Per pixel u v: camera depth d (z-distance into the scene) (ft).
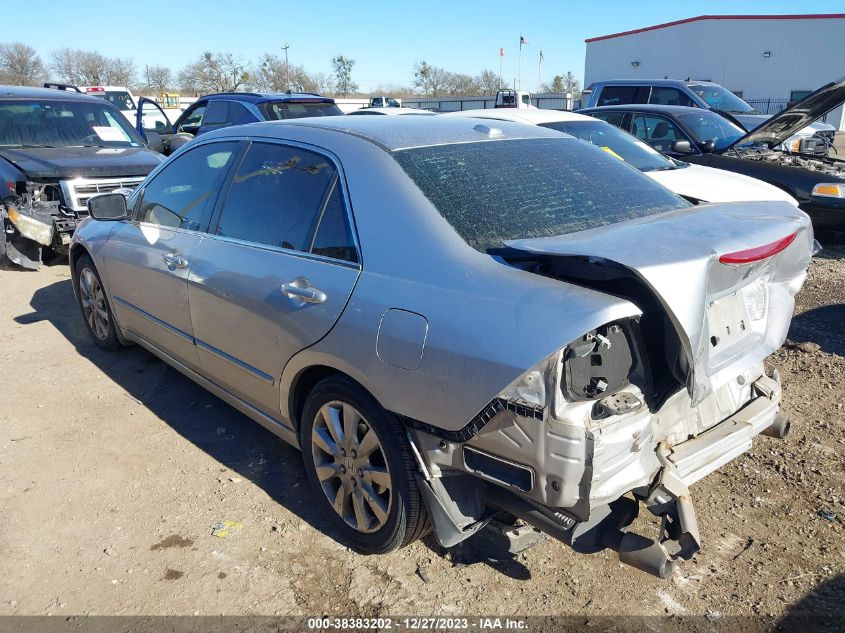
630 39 141.08
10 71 209.15
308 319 9.66
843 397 14.29
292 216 10.65
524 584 9.33
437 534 8.50
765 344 9.56
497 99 59.67
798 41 122.93
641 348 7.95
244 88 197.26
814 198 25.99
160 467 12.21
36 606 8.98
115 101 61.31
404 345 8.34
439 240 8.73
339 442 9.80
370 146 10.12
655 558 7.64
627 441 7.50
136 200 15.06
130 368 16.44
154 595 9.16
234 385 11.99
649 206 10.42
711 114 32.30
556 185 10.24
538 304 7.48
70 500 11.20
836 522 10.38
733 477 11.57
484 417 7.67
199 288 12.02
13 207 23.39
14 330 19.07
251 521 10.71
